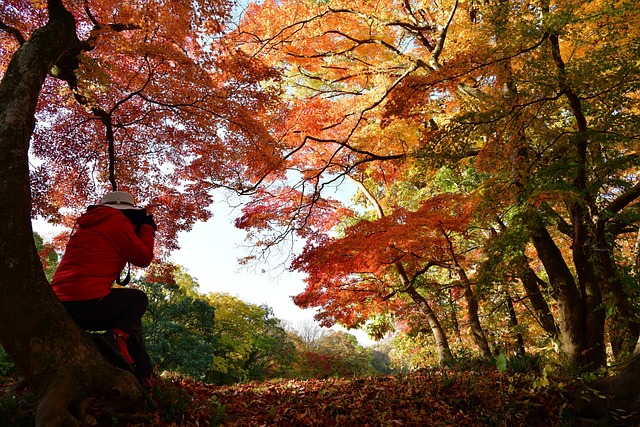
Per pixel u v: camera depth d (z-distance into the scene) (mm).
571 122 9211
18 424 2904
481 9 7918
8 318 3014
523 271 10383
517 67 8016
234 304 37094
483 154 8633
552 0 6805
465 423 5094
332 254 11164
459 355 12211
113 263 3498
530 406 5379
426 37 12797
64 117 8555
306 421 4766
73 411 2992
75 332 3227
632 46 6598
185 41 8258
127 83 7988
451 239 12586
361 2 11602
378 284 13617
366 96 12758
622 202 8539
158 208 10008
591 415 5266
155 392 3727
